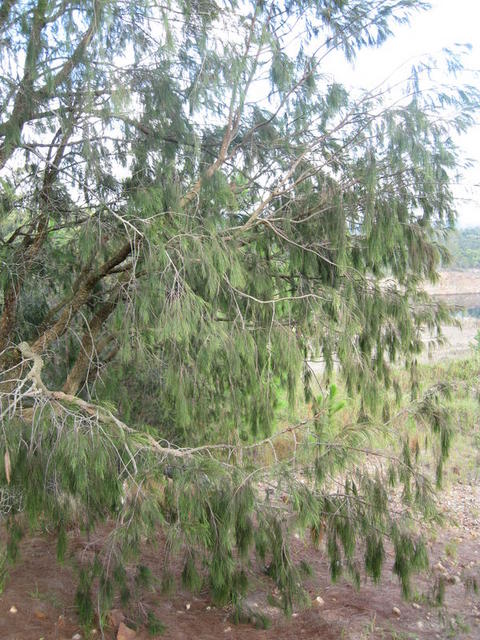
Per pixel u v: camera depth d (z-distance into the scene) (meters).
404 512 3.58
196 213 3.57
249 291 3.82
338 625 3.91
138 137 3.76
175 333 2.85
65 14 3.03
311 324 3.82
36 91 3.31
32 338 4.86
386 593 4.54
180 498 2.72
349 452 3.25
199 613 3.88
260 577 3.87
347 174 3.73
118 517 2.75
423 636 3.90
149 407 4.75
